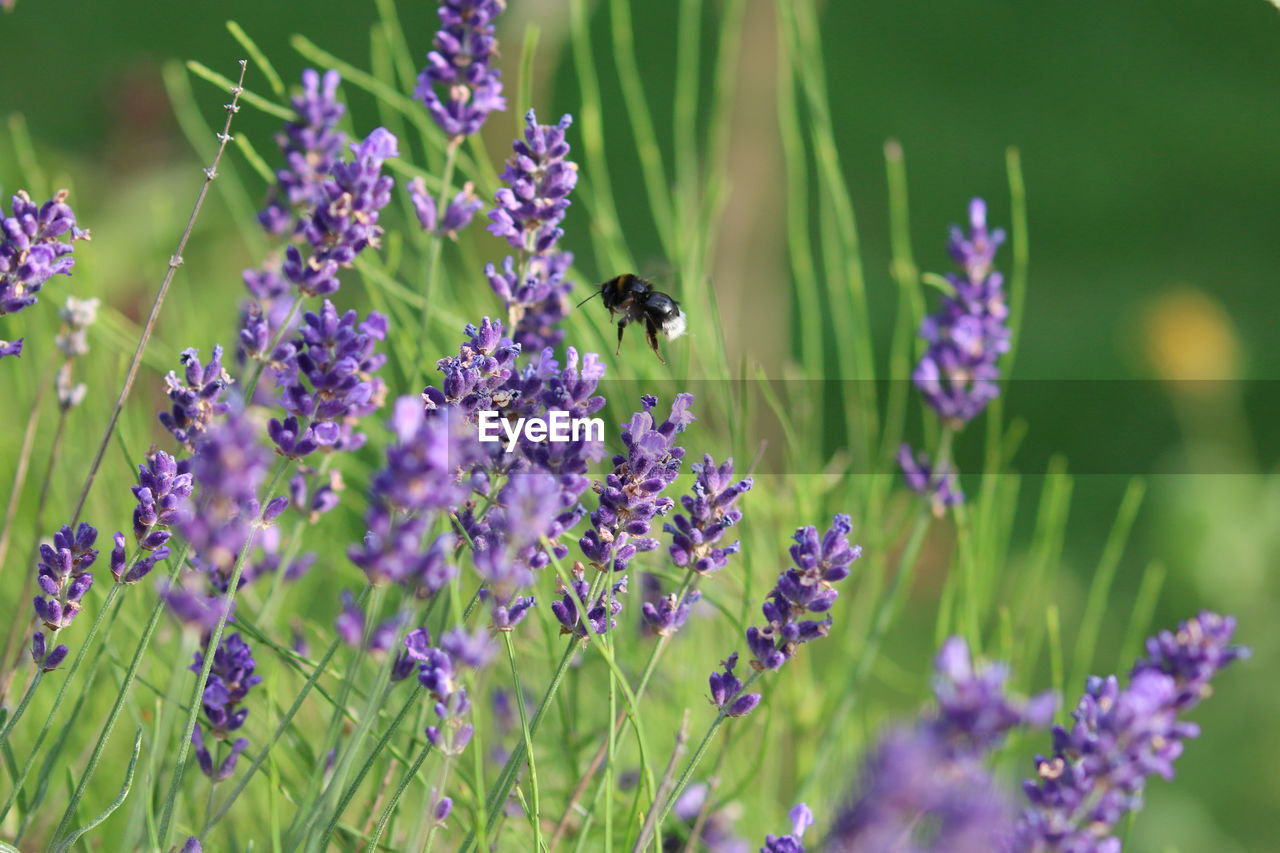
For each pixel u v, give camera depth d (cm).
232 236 169
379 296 114
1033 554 120
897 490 123
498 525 98
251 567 107
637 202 336
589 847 109
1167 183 415
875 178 394
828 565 99
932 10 477
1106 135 433
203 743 103
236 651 101
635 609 113
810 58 123
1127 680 114
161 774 103
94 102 291
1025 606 116
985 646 121
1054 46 469
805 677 115
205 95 331
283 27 391
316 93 105
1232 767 171
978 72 455
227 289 159
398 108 120
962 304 111
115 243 159
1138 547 226
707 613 115
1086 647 115
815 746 115
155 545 99
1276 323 355
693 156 126
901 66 448
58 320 117
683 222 121
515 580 96
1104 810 95
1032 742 109
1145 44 476
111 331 114
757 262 172
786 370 128
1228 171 421
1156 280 371
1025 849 95
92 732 109
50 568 99
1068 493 120
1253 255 387
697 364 122
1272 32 482
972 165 409
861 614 119
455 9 106
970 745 88
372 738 105
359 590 113
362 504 117
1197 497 198
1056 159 417
